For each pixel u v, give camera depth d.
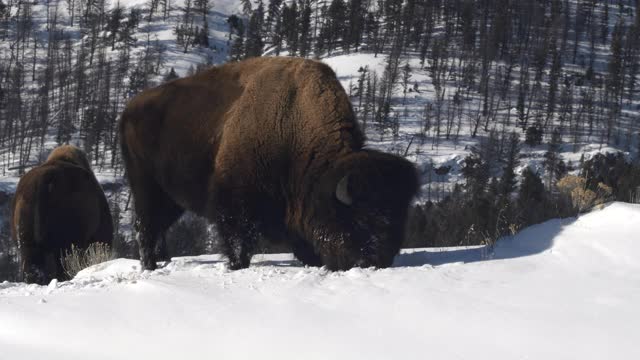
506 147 197.00
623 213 18.61
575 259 15.82
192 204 21.72
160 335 11.62
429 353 10.29
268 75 19.89
